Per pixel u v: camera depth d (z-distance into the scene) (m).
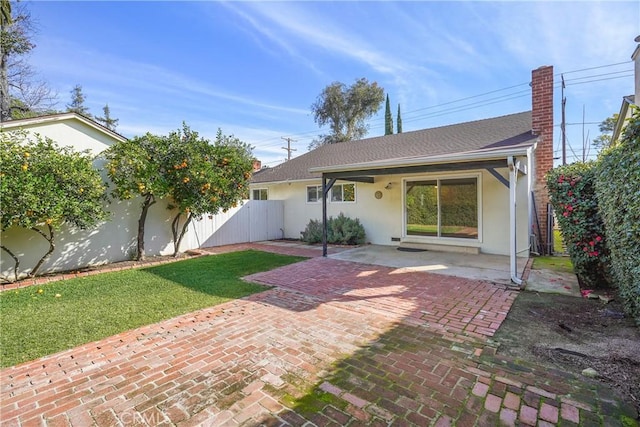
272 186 15.97
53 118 7.83
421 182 10.80
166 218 10.51
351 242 12.02
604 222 4.84
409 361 3.31
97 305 5.27
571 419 2.39
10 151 6.38
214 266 8.37
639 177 3.28
